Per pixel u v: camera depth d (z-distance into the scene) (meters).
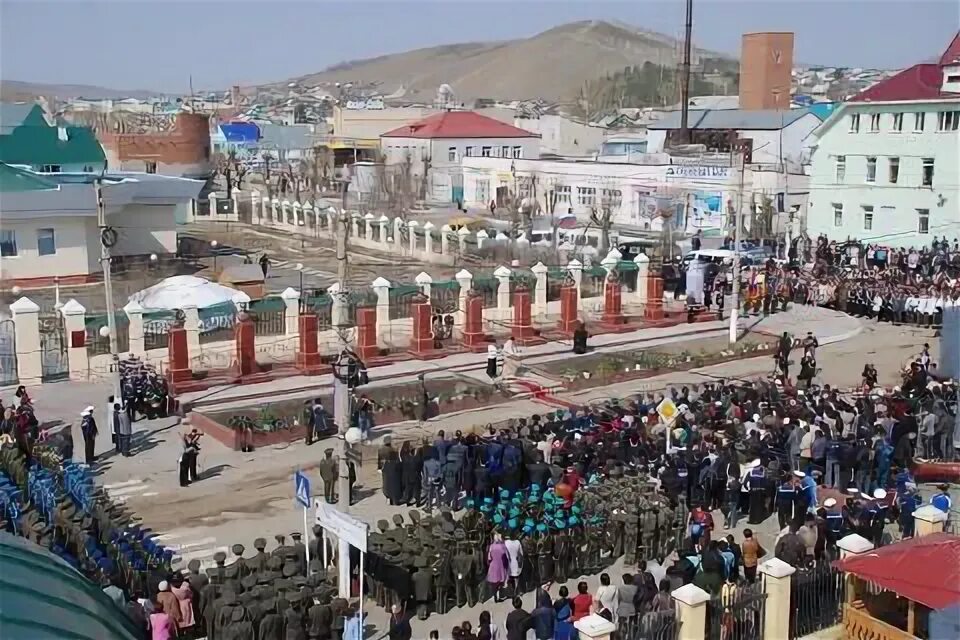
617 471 24.72
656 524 22.66
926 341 44.56
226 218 89.00
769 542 23.67
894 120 64.25
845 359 41.59
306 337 37.97
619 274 50.31
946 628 16.81
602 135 124.75
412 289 45.69
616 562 22.61
